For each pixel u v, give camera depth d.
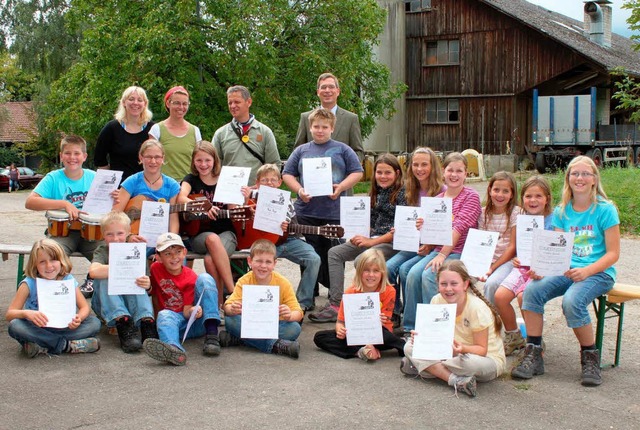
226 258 5.69
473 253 5.12
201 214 5.75
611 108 33.38
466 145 31.30
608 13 33.91
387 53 31.39
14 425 3.63
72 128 25.75
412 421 3.75
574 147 25.06
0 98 42.22
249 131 6.64
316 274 6.06
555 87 30.95
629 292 4.62
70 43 33.25
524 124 31.05
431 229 5.42
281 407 3.94
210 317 5.02
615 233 4.58
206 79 21.81
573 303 4.43
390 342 5.00
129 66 20.84
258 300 5.01
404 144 32.78
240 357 4.96
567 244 4.46
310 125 6.34
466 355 4.29
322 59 21.70
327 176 6.05
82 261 9.15
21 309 4.82
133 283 5.02
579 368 4.78
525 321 4.67
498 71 30.28
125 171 6.39
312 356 5.02
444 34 31.36
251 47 20.61
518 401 4.10
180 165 6.49
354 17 22.59
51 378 4.41
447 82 31.52
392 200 6.02
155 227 5.61
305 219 6.32
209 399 4.06
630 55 35.09
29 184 34.94
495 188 5.38
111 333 5.53
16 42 33.06
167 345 4.62
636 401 4.12
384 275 5.04
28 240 11.72
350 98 22.69
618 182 15.40
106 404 3.96
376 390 4.26
